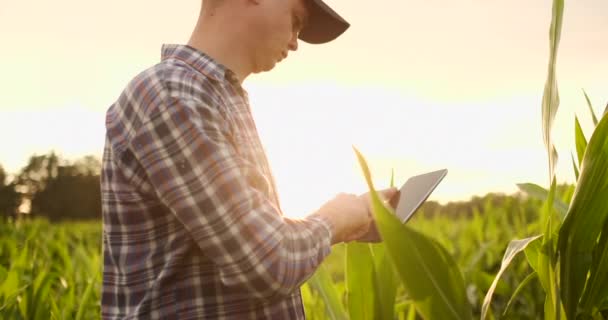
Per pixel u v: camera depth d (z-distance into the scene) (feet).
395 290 4.80
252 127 4.29
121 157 3.99
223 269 3.72
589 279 4.32
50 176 160.97
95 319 9.39
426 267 3.43
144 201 3.95
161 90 3.90
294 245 3.83
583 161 3.92
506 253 4.34
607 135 3.80
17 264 10.68
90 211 161.38
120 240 4.07
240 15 4.34
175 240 3.89
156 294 3.89
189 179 3.72
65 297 10.03
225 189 3.70
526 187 5.35
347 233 4.31
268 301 3.81
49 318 8.77
